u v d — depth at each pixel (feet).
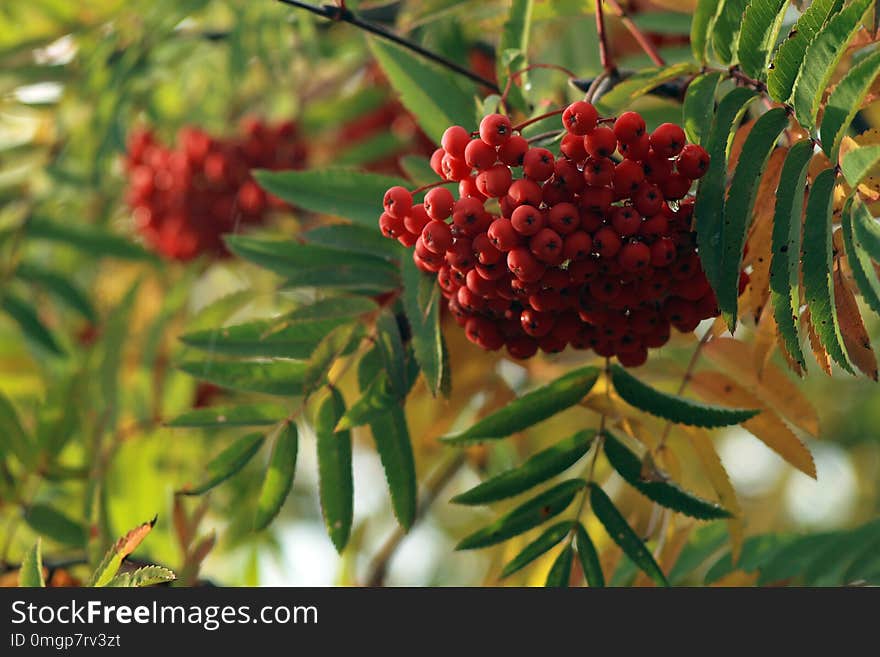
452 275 3.15
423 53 3.44
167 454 3.98
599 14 3.28
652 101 3.79
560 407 3.28
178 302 4.23
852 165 2.99
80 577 3.76
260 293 3.92
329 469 3.37
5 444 3.71
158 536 3.91
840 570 3.53
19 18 4.21
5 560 3.71
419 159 3.47
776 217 3.04
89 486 3.70
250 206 4.08
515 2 3.40
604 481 3.63
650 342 3.22
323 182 3.40
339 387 3.52
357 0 3.53
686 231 3.08
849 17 2.98
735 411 3.21
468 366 3.60
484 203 3.14
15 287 4.18
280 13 3.96
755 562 3.57
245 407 3.39
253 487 4.10
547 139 3.24
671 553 3.48
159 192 4.19
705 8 3.16
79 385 3.81
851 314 3.12
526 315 3.14
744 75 3.13
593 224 3.05
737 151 3.18
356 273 3.38
